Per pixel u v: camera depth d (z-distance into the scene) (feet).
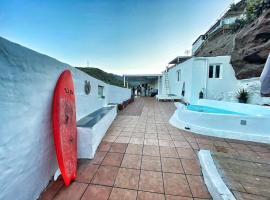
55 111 8.20
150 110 33.50
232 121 16.57
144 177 9.40
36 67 7.31
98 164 10.73
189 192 8.25
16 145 6.11
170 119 24.00
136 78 91.81
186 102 40.34
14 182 6.04
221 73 39.01
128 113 29.84
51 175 8.88
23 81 6.47
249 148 13.69
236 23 51.44
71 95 10.31
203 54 67.77
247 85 34.83
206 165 10.19
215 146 14.07
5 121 5.58
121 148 13.33
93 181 8.93
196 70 38.86
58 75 9.35
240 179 8.89
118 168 10.29
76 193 7.96
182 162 11.22
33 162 7.18
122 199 7.65
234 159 11.38
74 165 9.50
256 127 15.92
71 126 9.87
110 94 31.94
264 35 33.40
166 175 9.66
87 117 15.46
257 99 32.50
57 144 8.04
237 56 36.83
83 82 15.46
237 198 7.36
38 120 7.50
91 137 11.32
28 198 6.89
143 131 18.13
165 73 66.13
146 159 11.53
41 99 7.70
